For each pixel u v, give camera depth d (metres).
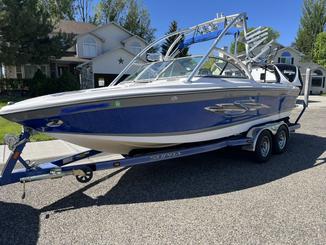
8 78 23.88
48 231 3.35
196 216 3.65
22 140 3.87
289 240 3.10
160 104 4.55
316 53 40.47
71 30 32.53
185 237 3.18
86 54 29.52
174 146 5.16
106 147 4.68
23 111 3.72
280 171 5.37
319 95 33.25
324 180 4.87
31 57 20.61
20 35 19.16
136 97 4.29
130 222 3.53
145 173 5.30
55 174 4.03
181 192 4.43
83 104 3.96
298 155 6.50
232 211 3.76
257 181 4.85
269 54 7.68
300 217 3.59
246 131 6.02
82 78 27.67
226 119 5.54
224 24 5.98
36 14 20.69
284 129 6.64
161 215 3.69
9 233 3.31
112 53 25.77
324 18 50.69
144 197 4.26
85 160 5.59
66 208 3.93
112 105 4.15
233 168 5.56
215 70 5.75
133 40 31.50
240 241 3.09
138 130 4.55
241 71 6.28
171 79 5.23
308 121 11.55
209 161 6.01
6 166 3.79
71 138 4.22
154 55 6.57
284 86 6.87
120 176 5.14
